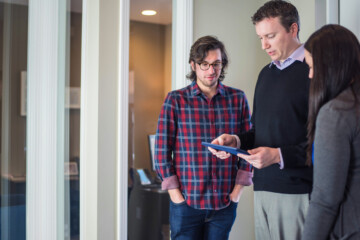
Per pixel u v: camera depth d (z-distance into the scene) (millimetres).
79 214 2572
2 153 2342
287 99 1714
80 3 2568
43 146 2463
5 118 2348
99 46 2428
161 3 2658
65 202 2533
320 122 1185
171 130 2082
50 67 2477
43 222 2463
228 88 2182
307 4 2625
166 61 2682
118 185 2471
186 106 2082
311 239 1193
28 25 2418
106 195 2449
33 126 2432
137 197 2557
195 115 2080
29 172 2424
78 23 2572
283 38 1720
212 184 2053
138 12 2580
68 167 2543
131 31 2555
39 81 2447
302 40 2672
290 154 1637
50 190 2482
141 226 2564
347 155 1150
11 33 2365
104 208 2441
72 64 2555
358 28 2109
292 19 1716
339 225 1184
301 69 1706
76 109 2570
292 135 1708
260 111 1835
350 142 1160
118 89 2486
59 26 2504
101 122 2434
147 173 2605
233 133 2129
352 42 1227
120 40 2473
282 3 1738
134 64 2557
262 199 1827
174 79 2711
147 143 2611
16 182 2387
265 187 1799
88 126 2535
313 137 1301
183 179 2061
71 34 2551
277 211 1751
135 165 2557
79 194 2578
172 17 2703
